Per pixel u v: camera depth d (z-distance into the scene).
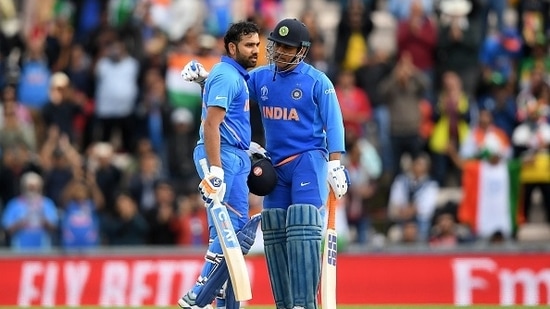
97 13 69.25
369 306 46.94
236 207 31.09
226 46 31.33
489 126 59.25
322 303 30.80
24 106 63.44
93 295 48.72
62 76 61.81
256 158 31.44
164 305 48.12
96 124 62.25
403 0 68.06
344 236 53.88
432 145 60.78
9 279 49.06
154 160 57.62
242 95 31.14
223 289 31.78
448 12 65.25
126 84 61.78
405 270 48.16
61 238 55.03
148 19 65.00
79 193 54.78
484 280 47.88
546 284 47.59
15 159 58.00
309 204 31.05
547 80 63.47
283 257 31.66
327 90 31.20
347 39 64.69
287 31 31.00
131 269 48.78
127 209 55.22
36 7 73.62
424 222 56.72
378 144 60.97
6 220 54.88
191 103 61.09
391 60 65.38
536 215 60.75
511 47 65.12
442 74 64.81
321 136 31.55
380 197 60.47
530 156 57.97
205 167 31.09
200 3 66.94
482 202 57.16
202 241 54.72
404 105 60.47
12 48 66.00
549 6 67.19
